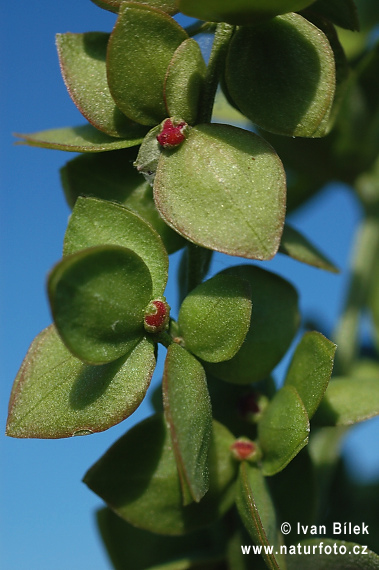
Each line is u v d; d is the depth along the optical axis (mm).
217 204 94
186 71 97
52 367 97
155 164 98
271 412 102
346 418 104
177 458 89
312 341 100
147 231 96
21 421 95
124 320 94
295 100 98
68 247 96
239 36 98
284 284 104
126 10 96
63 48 102
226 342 96
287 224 114
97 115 100
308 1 94
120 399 95
